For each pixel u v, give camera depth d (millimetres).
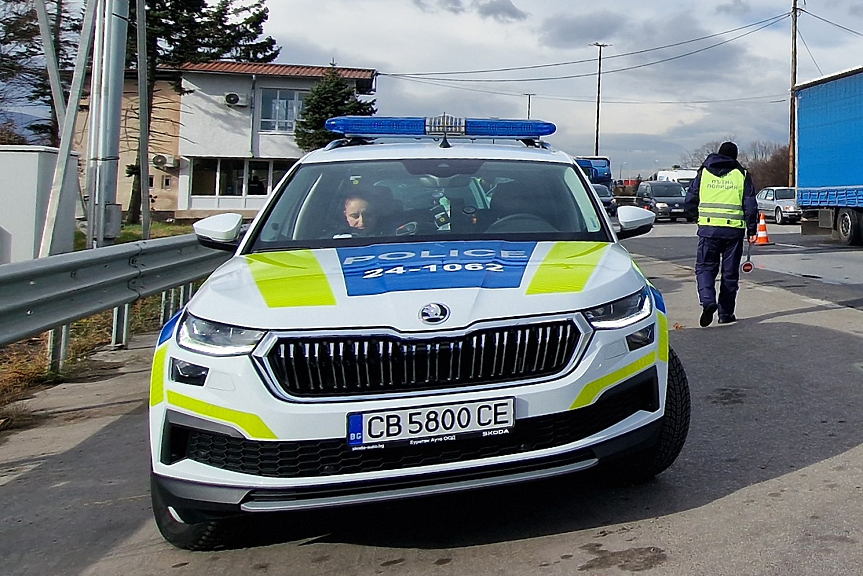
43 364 6285
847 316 7215
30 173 9594
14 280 4824
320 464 2670
